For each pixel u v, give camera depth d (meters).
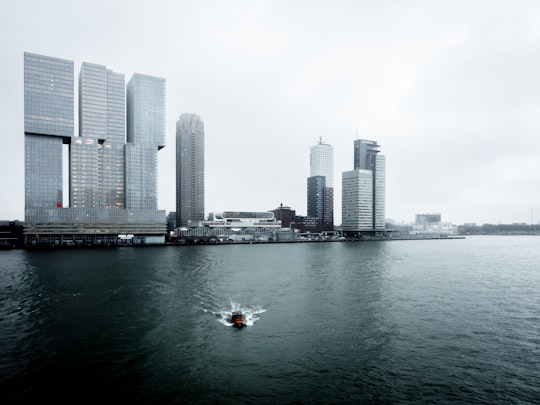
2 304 95.00
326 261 194.12
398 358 60.34
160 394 49.28
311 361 59.09
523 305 93.88
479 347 65.06
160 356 61.06
